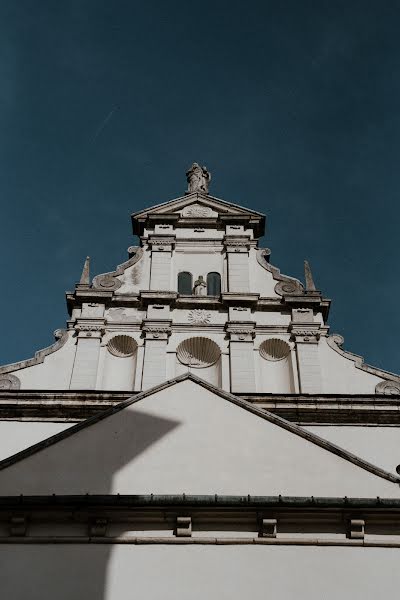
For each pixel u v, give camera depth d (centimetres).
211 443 1401
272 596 1197
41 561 1231
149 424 1432
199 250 2805
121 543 1260
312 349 2392
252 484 1336
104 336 2425
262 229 2925
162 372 2306
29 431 2048
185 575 1220
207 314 2511
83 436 1405
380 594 1204
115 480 1338
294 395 2116
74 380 2267
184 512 1288
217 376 2350
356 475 1351
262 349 2419
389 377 2302
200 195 3039
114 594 1191
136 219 2914
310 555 1257
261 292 2612
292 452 1387
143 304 2531
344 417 2098
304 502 1288
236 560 1245
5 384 2245
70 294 2538
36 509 1286
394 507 1291
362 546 1273
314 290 2591
